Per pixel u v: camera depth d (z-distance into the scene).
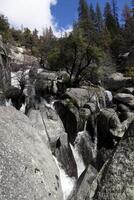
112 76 36.28
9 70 24.62
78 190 8.83
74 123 20.62
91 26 33.69
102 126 19.83
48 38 69.62
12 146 7.11
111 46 54.41
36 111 15.46
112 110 21.77
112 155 5.92
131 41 54.81
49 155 9.12
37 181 6.75
